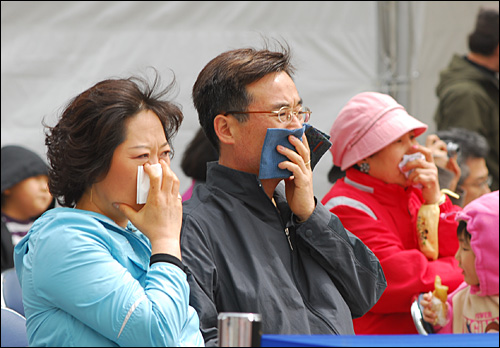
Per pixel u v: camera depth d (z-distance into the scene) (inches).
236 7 654.5
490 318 417.1
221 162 324.8
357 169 473.1
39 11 636.7
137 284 234.7
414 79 658.8
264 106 307.6
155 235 245.8
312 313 301.1
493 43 644.1
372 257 327.0
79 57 640.4
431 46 660.7
